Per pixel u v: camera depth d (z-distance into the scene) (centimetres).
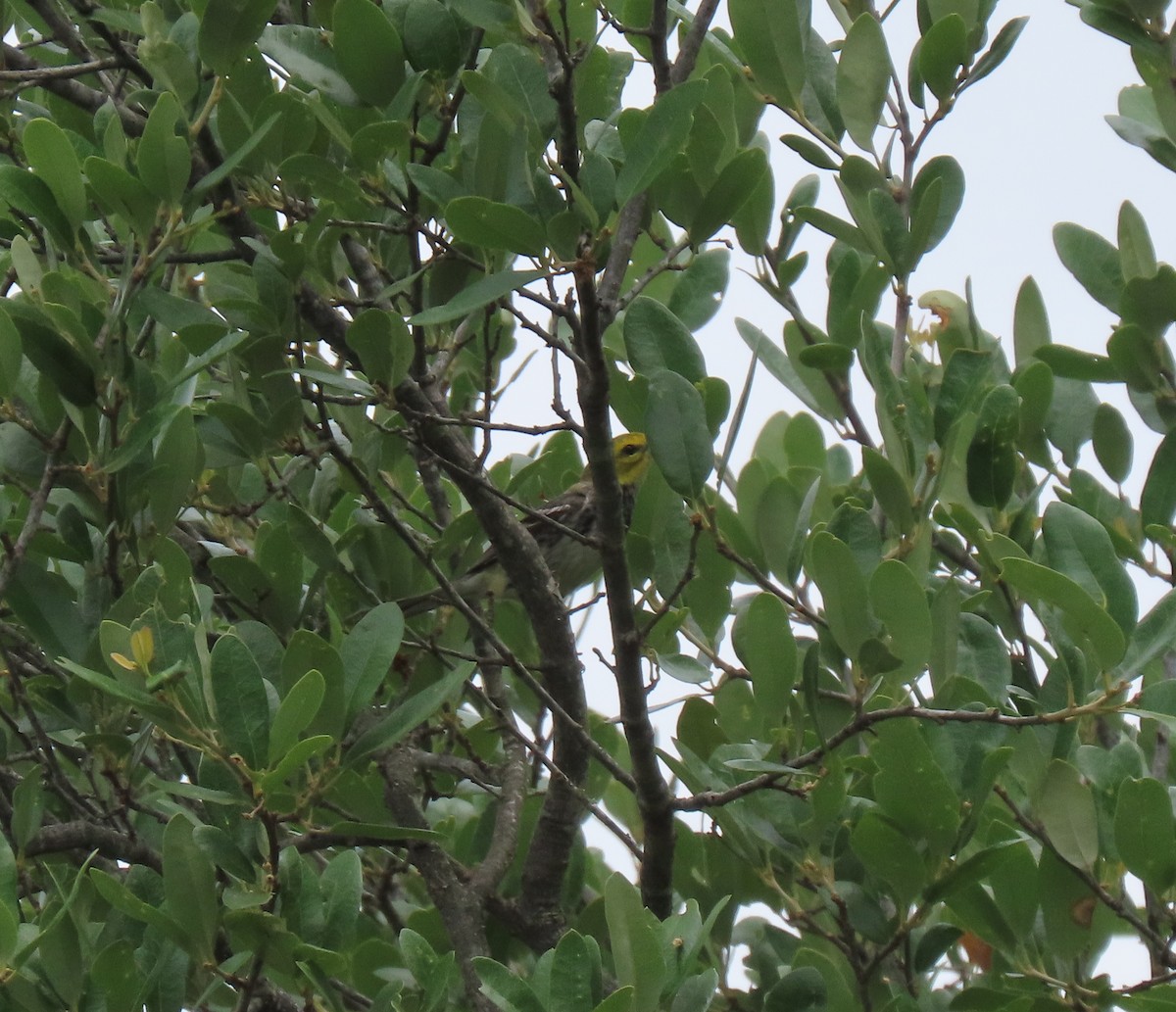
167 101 812
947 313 1134
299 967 687
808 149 1030
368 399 852
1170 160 1008
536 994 643
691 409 845
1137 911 889
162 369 986
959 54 992
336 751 703
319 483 1084
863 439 1076
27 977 701
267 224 1042
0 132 1084
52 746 944
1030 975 812
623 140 859
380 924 1106
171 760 1005
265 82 968
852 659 761
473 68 946
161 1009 723
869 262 1138
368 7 884
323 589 1059
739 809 855
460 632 1138
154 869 855
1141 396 1009
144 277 827
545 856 1022
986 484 941
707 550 1002
